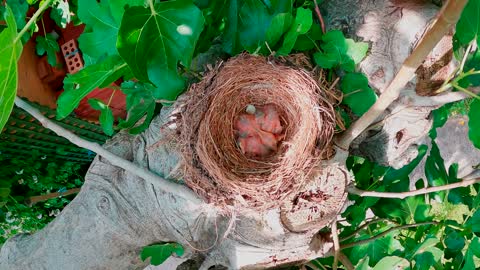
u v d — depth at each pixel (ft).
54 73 3.29
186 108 1.73
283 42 1.70
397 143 1.93
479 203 2.17
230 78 1.71
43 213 3.80
